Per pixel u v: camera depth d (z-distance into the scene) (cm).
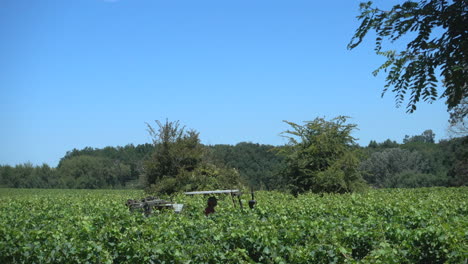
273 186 2419
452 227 904
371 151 9850
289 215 1363
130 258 852
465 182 5359
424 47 534
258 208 1356
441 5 523
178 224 1142
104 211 1509
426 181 6806
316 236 940
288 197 2114
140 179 2628
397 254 820
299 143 2356
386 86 564
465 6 514
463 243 838
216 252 848
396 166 7994
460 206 1551
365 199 1833
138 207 1538
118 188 8575
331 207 1509
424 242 876
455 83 534
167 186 2419
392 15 534
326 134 2289
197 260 844
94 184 8644
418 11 525
